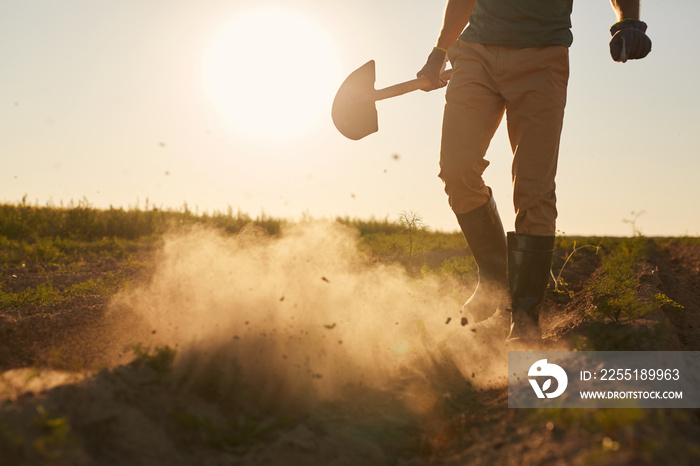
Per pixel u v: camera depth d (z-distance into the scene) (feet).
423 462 5.45
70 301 13.20
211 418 5.51
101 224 33.63
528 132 9.20
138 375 5.93
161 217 37.45
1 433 4.43
